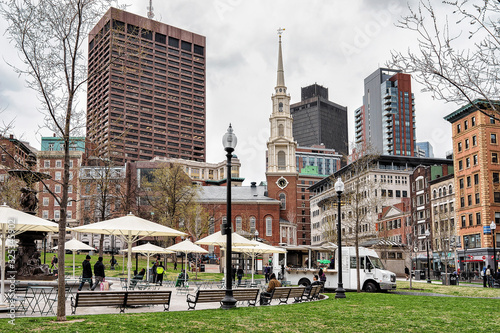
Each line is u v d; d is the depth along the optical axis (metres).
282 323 13.41
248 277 52.00
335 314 15.78
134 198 69.12
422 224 80.38
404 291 32.69
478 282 52.09
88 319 13.09
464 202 70.12
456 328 13.14
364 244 65.75
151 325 12.15
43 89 14.16
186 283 32.25
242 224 101.81
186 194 63.16
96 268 23.81
